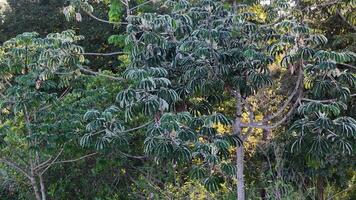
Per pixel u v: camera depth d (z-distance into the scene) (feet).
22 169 19.90
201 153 14.71
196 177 15.51
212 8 16.88
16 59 17.46
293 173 20.07
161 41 15.46
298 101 15.88
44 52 16.43
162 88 14.62
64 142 18.57
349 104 19.38
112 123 16.07
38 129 17.76
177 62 15.92
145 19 15.33
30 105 17.26
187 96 15.92
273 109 20.18
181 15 16.10
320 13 20.33
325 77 15.24
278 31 15.83
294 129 15.08
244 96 16.44
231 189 19.45
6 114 18.80
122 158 20.27
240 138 15.87
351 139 16.85
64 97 20.25
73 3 18.06
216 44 15.23
